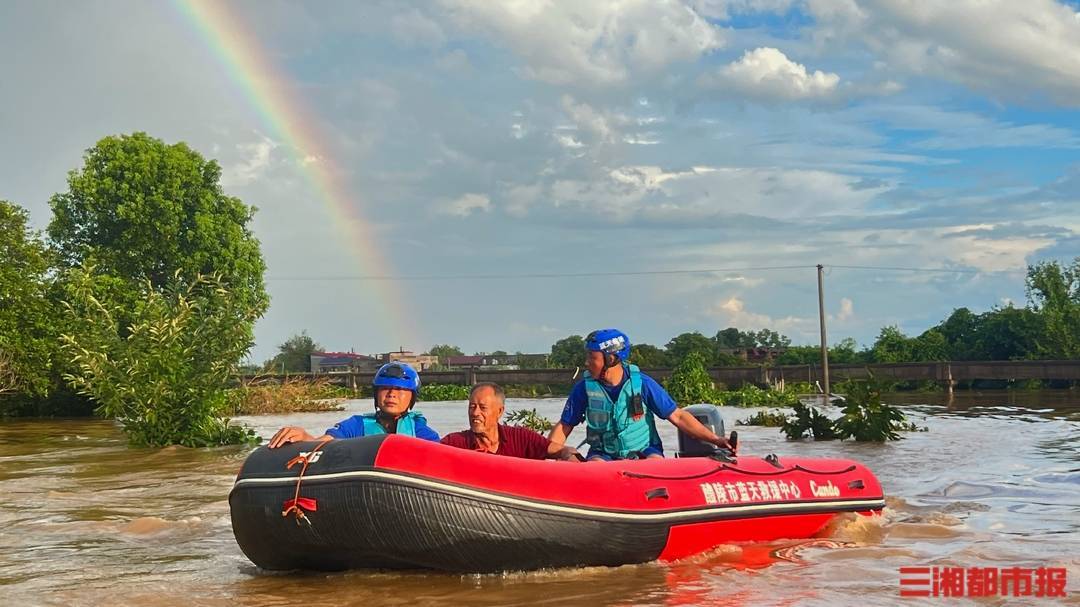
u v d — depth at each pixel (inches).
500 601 209.6
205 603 213.3
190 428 713.0
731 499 263.9
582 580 229.5
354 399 1790.1
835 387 1660.9
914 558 249.9
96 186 1766.7
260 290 1899.6
